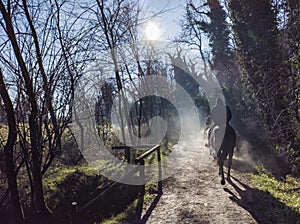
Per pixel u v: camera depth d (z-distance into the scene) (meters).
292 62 8.27
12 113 5.21
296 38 8.16
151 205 7.11
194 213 6.36
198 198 7.44
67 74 6.06
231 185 8.59
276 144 9.89
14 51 5.21
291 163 9.32
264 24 10.43
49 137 6.00
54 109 6.04
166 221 6.02
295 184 8.17
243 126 13.22
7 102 5.14
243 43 11.55
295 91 8.27
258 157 11.97
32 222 5.93
